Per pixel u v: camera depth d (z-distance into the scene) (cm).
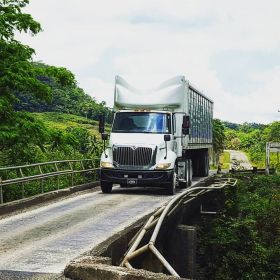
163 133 2020
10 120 2081
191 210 2012
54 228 1267
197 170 3111
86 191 2244
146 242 1238
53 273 819
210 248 2275
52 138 2198
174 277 718
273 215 2998
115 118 2072
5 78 2052
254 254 2242
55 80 2280
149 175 1962
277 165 5894
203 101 2895
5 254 968
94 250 919
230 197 3048
